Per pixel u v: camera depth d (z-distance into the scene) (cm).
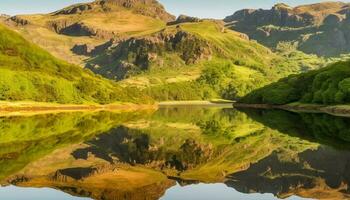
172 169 4309
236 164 4681
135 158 5012
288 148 6000
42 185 3459
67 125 10206
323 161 4869
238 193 3309
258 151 5738
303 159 5022
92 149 5781
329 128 8981
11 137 7256
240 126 10188
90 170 4131
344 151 5597
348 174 4125
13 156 5031
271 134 8062
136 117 14525
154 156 5209
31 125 10006
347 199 3203
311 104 18100
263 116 14588
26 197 3066
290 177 3972
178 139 7269
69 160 4762
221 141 6988
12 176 3809
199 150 5850
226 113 17462
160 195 3172
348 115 13875
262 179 3869
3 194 3162
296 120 12019
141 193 3212
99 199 3008
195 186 3525
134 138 7338
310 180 3850
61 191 3250
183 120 12775
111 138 7294
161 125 10581
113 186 3434
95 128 9375
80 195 3123
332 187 3588
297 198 3216
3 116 13975
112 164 4528
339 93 15750
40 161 4656
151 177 3844
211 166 4525
